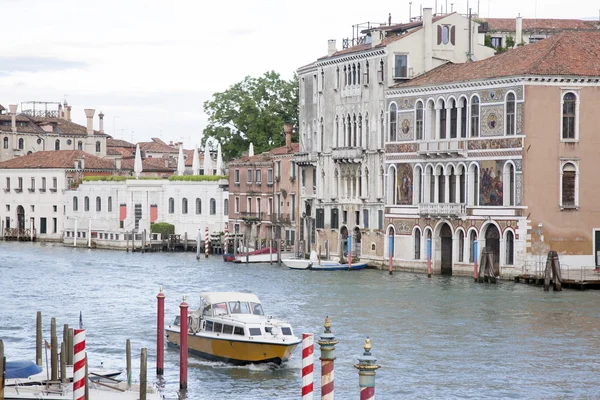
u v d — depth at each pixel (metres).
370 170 104.75
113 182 147.00
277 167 124.81
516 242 86.25
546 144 85.94
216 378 51.62
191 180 140.38
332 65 111.44
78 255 128.62
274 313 69.81
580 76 85.75
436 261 94.50
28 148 185.00
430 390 49.31
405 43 101.56
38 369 46.12
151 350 58.06
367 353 33.94
